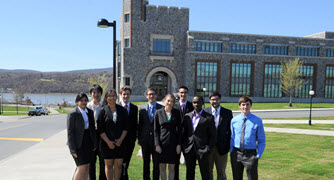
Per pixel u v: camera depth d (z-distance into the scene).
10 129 16.83
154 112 5.45
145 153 5.34
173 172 5.09
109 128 4.92
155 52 48.12
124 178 5.39
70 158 7.75
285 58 50.09
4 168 6.61
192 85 47.44
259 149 4.33
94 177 5.12
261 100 49.75
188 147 4.98
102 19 7.43
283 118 23.73
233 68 49.06
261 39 49.88
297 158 8.25
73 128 4.45
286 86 43.31
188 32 47.53
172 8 48.56
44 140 11.35
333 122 20.42
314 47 51.25
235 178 4.62
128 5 47.12
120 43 53.50
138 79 47.31
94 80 63.03
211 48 48.81
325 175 6.36
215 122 5.16
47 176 5.93
